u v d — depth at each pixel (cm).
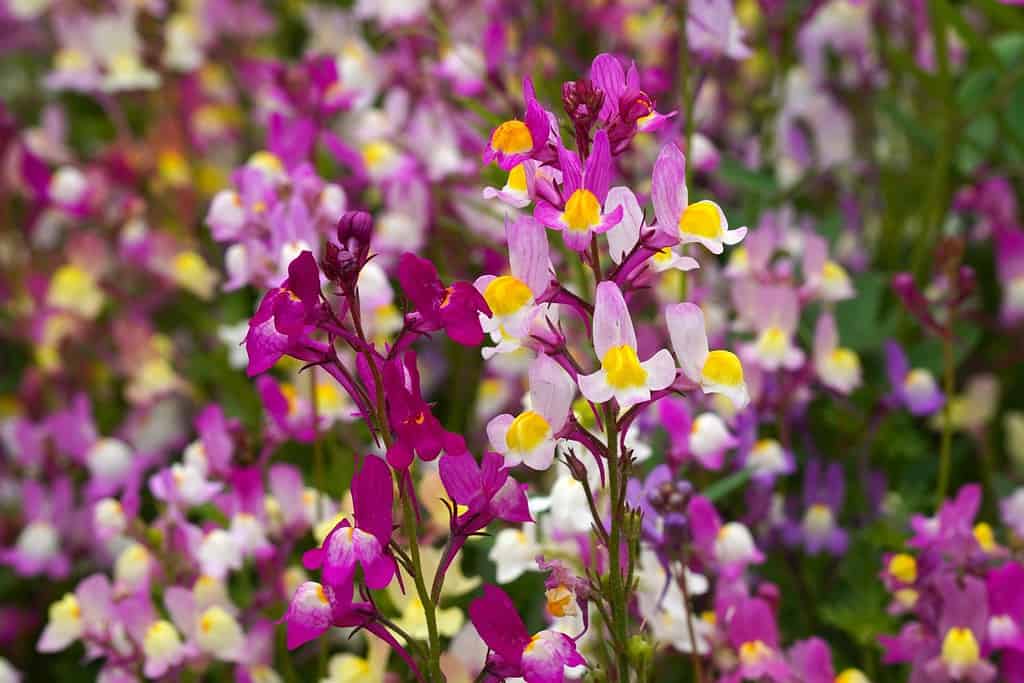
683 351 45
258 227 54
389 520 44
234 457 55
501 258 60
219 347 71
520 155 44
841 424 60
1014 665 51
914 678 52
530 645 44
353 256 43
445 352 65
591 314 45
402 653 44
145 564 55
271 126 57
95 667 63
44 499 63
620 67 45
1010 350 68
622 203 45
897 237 71
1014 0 62
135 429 71
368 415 44
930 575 52
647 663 45
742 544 52
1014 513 57
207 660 53
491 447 45
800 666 51
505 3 68
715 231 44
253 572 59
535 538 52
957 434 65
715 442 52
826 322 57
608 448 45
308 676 57
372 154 62
